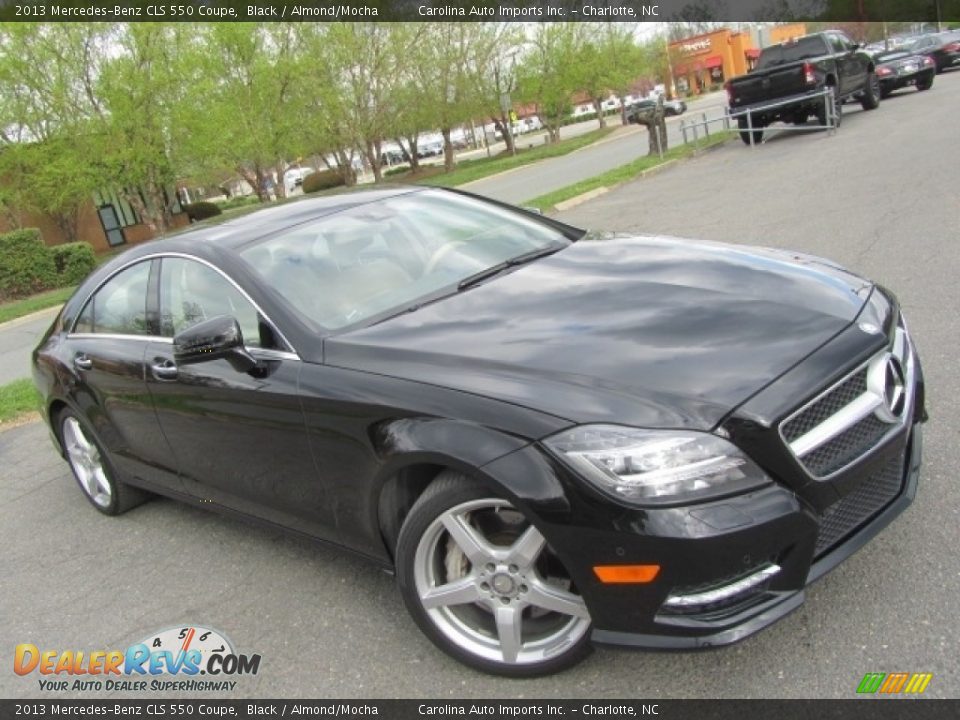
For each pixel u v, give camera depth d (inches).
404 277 149.5
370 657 128.3
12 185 1015.0
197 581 161.2
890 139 583.5
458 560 117.8
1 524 209.8
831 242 322.3
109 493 196.7
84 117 979.9
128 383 166.9
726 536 95.5
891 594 117.6
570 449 100.8
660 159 742.5
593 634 105.3
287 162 1542.8
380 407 117.7
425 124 1743.4
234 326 130.6
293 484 138.0
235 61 1272.1
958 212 327.6
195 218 1729.8
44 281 850.8
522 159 1465.3
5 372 448.8
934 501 136.5
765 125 751.7
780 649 112.2
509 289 139.7
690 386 104.0
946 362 190.4
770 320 117.1
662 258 146.3
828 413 106.6
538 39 1884.8
